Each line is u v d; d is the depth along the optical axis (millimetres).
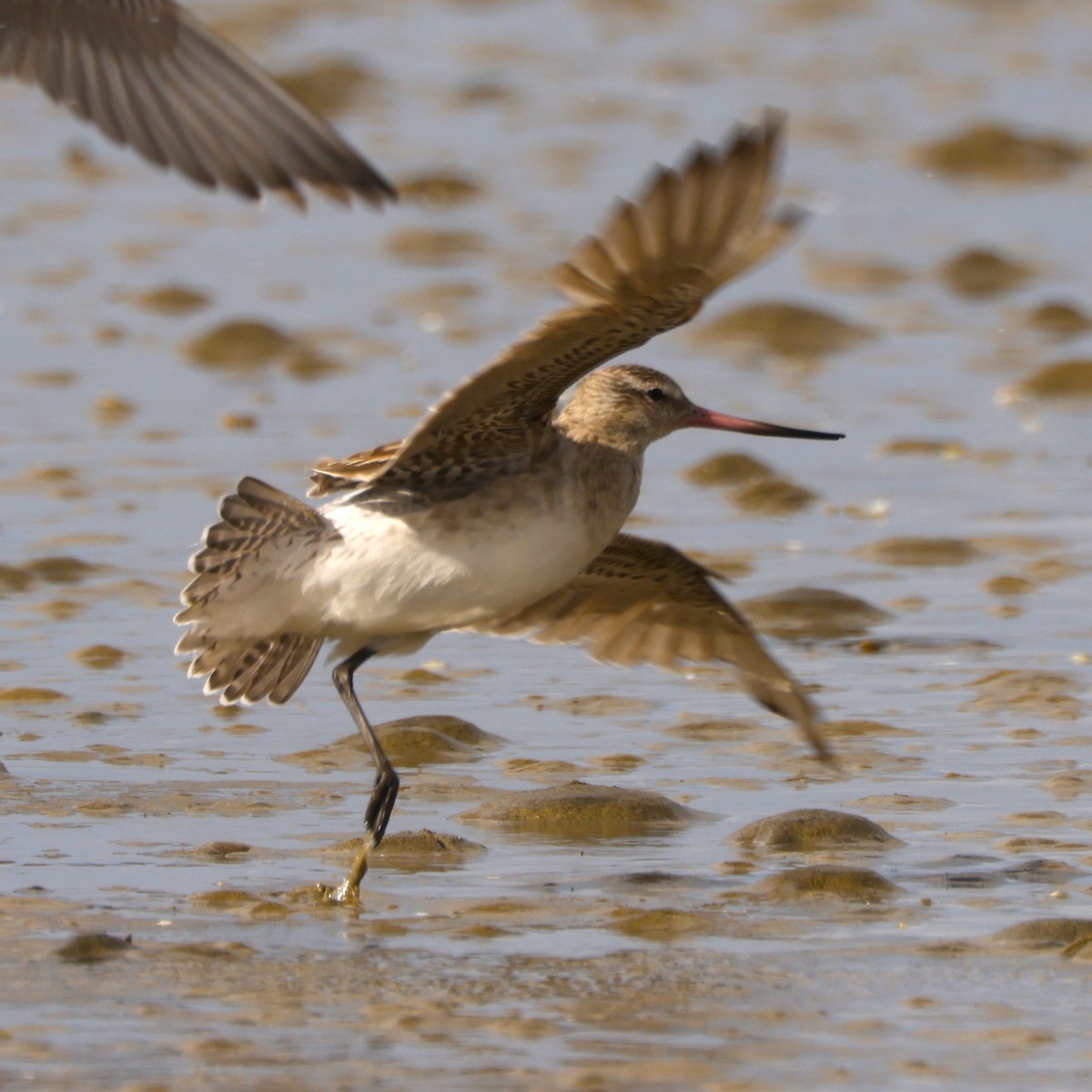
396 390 20406
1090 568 15578
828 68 37031
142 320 23094
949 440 19031
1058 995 8289
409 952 8805
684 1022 8031
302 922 9172
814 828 10289
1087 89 35125
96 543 15906
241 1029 7938
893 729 12180
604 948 8859
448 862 10023
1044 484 17750
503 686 13258
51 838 10266
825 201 28891
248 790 11102
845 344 22359
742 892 9594
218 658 10141
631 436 10531
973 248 25391
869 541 16266
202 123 7516
